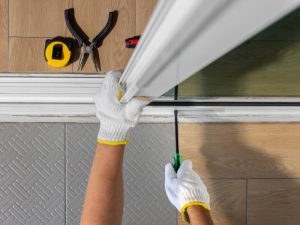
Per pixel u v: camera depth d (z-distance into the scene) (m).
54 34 1.15
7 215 1.09
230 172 1.15
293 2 0.17
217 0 0.18
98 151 0.82
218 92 0.80
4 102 1.06
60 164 1.10
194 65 0.29
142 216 1.13
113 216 0.84
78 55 1.14
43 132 1.09
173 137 1.12
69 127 1.09
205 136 1.13
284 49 0.57
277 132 1.15
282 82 0.65
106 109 0.71
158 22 0.25
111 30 1.15
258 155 1.15
